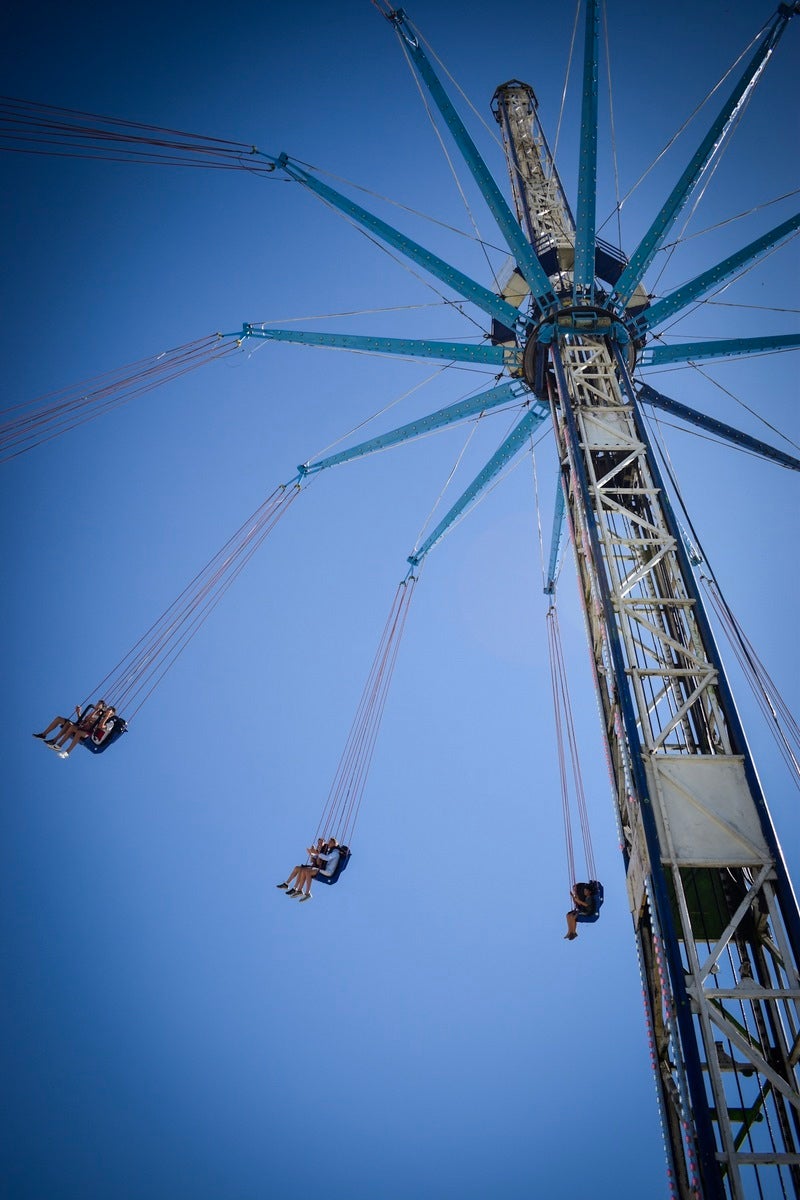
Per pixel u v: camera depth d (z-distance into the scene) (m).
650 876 9.57
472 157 18.59
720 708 11.30
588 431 15.23
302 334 21.73
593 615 13.30
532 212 26.52
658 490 13.84
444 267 19.38
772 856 9.71
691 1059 8.22
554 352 17.44
